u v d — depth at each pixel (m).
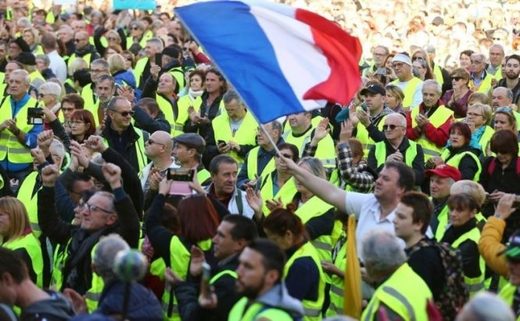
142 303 14.85
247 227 15.99
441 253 15.55
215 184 20.62
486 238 16.75
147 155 23.11
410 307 14.74
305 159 20.03
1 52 37.03
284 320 13.70
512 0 57.25
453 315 15.45
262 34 18.25
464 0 56.38
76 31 43.25
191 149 21.48
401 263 15.27
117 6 48.97
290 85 18.09
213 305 14.69
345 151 20.88
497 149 23.48
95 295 17.03
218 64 18.05
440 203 20.84
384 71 36.88
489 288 18.86
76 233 18.47
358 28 49.38
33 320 14.83
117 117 24.97
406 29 50.44
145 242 17.91
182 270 17.30
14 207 18.80
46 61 37.25
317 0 55.53
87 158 20.31
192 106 30.84
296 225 17.02
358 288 16.03
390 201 17.56
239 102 27.16
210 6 18.38
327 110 29.09
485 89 35.66
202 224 17.41
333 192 18.17
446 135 27.97
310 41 18.41
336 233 19.62
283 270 13.98
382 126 27.28
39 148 22.55
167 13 54.41
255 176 24.64
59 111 29.58
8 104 28.36
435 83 28.75
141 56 41.25
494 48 38.22
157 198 17.78
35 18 49.12
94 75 33.22
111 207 17.97
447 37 46.88
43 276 20.16
